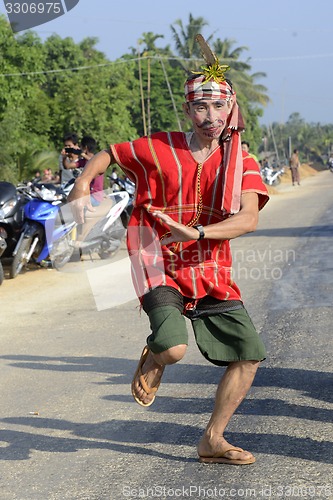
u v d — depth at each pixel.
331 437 4.93
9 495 4.32
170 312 4.27
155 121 62.00
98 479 4.48
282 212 24.39
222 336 4.47
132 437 5.14
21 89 32.34
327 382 6.10
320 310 8.74
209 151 4.32
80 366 7.02
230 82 4.34
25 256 12.02
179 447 4.90
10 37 31.83
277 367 6.61
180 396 5.97
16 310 9.76
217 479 4.38
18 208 12.28
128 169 4.41
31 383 6.57
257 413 5.46
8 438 5.25
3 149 30.48
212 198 4.32
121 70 49.97
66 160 12.77
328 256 12.88
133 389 4.53
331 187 42.41
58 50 50.09
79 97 41.41
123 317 9.04
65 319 9.09
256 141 86.19
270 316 8.67
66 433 5.29
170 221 4.16
